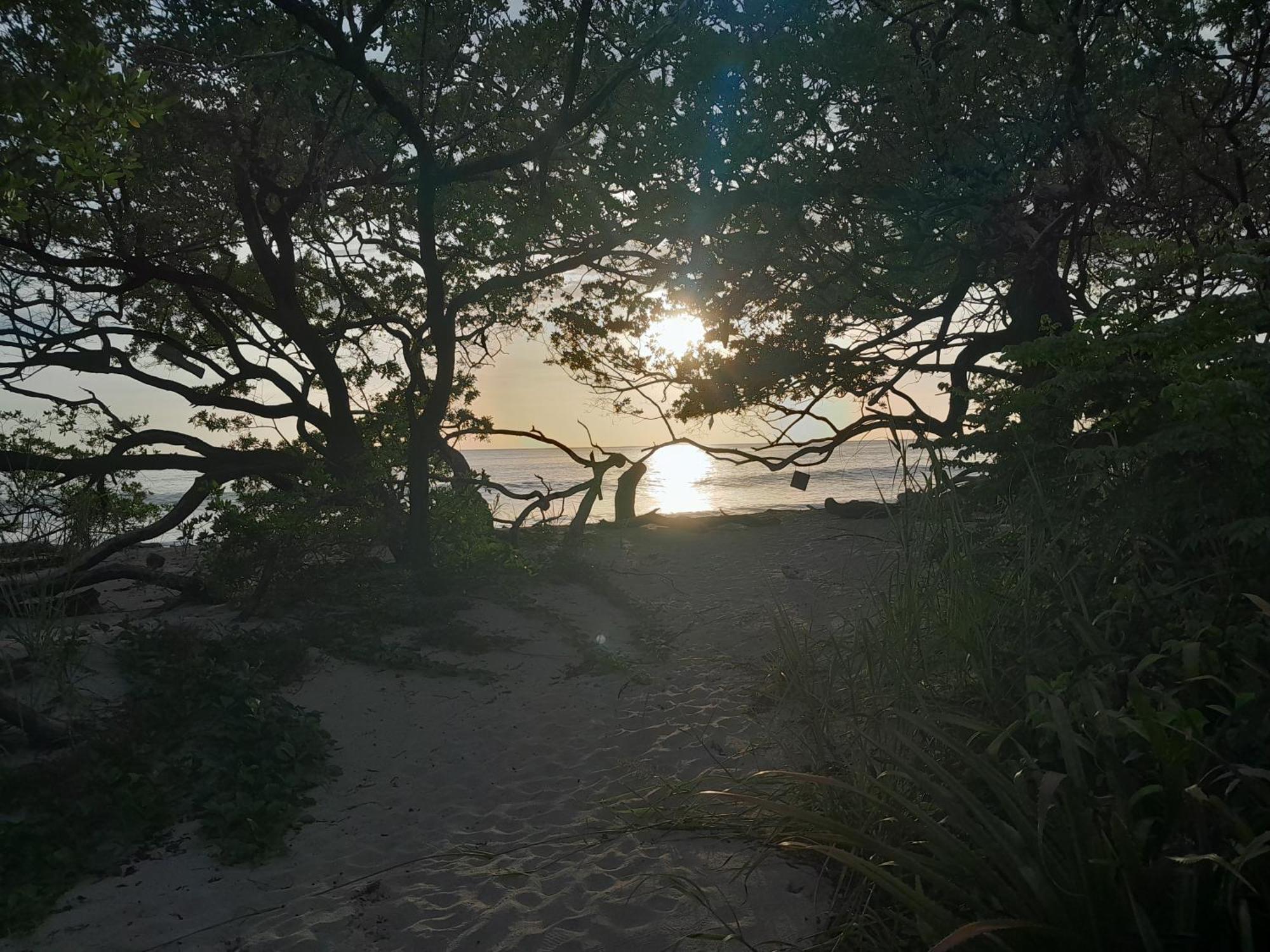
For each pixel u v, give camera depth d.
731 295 14.45
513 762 6.61
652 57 11.80
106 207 13.23
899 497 5.38
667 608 12.30
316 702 7.53
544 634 10.29
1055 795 3.27
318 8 11.12
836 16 11.59
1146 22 11.68
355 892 4.59
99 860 4.88
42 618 6.95
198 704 6.62
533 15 11.95
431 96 13.15
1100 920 2.66
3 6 6.64
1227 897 2.55
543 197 12.91
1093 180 11.34
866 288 14.66
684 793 4.88
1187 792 2.57
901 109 11.57
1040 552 4.57
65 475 12.76
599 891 4.28
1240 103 12.69
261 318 15.39
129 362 14.62
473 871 4.72
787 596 12.04
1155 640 3.72
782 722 6.03
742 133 11.80
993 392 5.66
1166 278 5.46
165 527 12.79
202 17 11.18
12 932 4.25
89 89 5.72
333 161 12.85
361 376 16.03
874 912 3.44
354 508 12.27
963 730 4.16
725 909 3.91
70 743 5.93
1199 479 4.22
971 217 12.05
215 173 13.48
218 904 4.52
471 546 12.37
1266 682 3.24
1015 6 10.95
